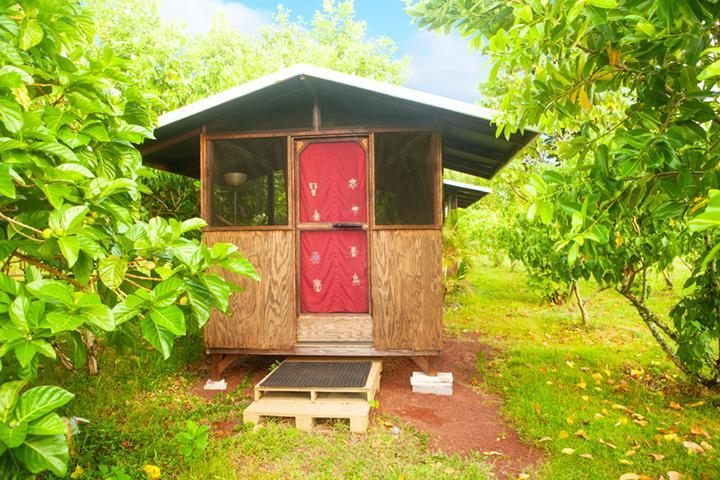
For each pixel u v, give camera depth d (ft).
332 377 14.02
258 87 14.85
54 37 7.10
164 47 23.89
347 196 16.01
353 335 15.76
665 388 16.24
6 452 4.61
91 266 6.47
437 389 15.42
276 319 15.85
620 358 19.67
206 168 16.40
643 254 14.53
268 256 15.97
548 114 9.63
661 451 11.19
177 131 16.88
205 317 6.50
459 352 21.03
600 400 14.66
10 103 5.42
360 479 9.77
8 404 4.56
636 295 17.48
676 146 6.31
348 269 15.99
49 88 7.57
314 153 16.16
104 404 13.62
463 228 37.86
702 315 14.02
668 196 6.54
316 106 15.93
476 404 14.53
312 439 11.50
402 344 15.44
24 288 5.50
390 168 15.72
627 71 7.38
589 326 26.16
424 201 15.55
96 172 7.31
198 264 6.54
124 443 11.37
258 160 16.33
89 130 6.79
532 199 7.38
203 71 25.11
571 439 11.73
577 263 15.40
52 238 5.72
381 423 12.77
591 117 10.72
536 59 8.10
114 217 7.07
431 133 15.61
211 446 11.15
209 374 17.38
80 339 7.05
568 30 7.30
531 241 23.40
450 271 34.78
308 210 16.14
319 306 16.10
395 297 15.49
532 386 15.70
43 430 4.46
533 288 32.32
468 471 10.14
